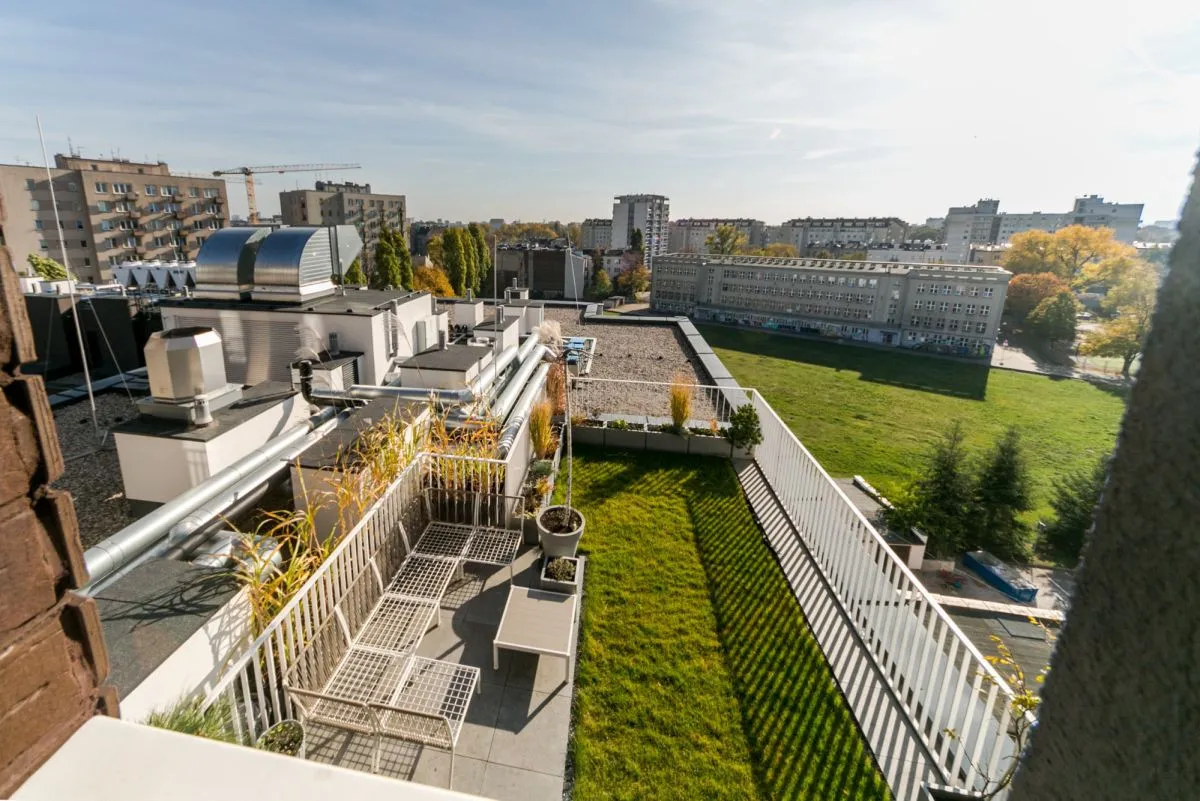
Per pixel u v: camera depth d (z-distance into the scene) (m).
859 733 4.97
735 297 66.25
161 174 59.56
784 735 4.95
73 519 1.54
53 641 1.53
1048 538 18.19
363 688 4.61
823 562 6.82
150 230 58.84
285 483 6.96
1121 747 1.21
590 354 19.91
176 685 3.79
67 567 1.54
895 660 5.25
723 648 5.85
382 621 5.26
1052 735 1.32
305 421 8.38
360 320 12.21
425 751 4.61
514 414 9.57
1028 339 59.56
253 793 1.52
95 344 15.88
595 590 6.58
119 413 12.36
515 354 14.51
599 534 7.70
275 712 4.08
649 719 5.05
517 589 5.91
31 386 1.44
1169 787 1.15
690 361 20.44
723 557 7.33
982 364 49.69
